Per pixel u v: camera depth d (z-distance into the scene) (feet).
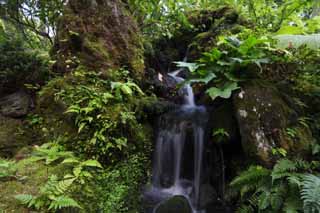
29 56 13.66
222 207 10.71
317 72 11.93
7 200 7.37
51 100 11.66
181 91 15.42
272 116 10.00
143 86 13.94
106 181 9.25
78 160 9.41
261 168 9.19
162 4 17.95
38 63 13.47
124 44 13.50
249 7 19.01
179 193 11.85
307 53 12.09
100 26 12.97
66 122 10.84
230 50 12.03
